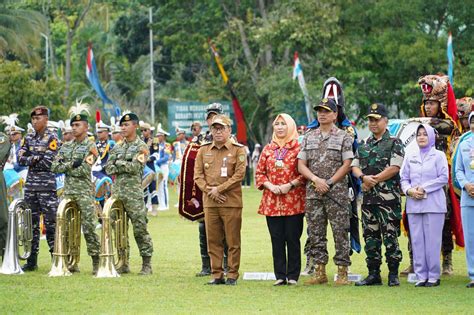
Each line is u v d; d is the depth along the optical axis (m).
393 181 17.11
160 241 24.88
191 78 87.69
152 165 32.66
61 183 24.72
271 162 17.39
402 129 19.30
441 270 19.28
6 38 64.06
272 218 17.36
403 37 63.28
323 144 17.22
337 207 17.14
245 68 69.31
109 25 96.06
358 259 21.09
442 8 64.19
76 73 91.44
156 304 15.16
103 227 18.61
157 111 84.06
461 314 14.18
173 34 73.62
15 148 27.73
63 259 18.83
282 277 17.36
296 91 61.84
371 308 14.72
